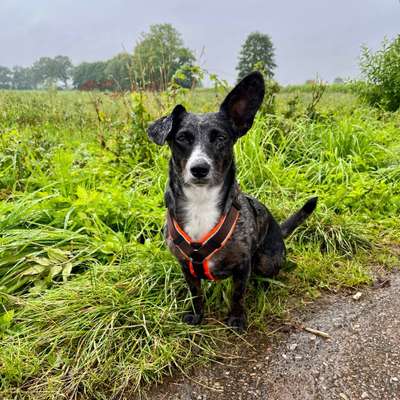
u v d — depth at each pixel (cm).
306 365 60
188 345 65
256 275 80
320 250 95
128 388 57
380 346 62
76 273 82
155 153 126
